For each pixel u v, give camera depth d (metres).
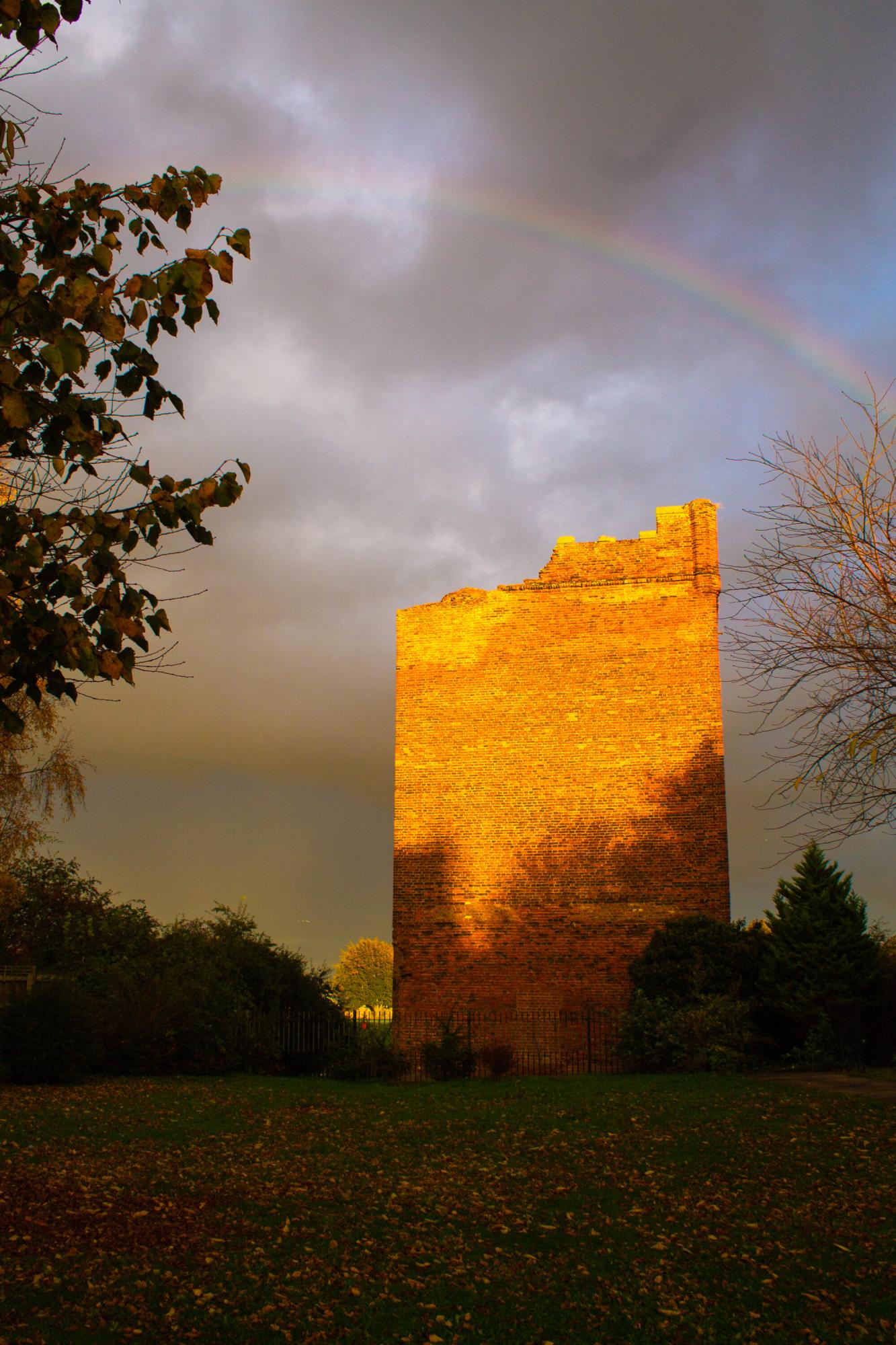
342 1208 11.20
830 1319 8.29
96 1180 12.14
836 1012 25.73
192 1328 7.91
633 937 28.25
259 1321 8.08
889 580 13.26
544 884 28.94
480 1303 8.58
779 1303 8.62
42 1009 23.25
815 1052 24.77
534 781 29.56
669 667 29.50
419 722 30.47
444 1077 25.64
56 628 6.23
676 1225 10.66
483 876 29.25
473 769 29.91
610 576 30.22
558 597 30.38
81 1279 8.77
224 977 29.56
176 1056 26.41
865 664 13.05
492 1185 12.29
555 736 29.69
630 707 29.48
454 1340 7.87
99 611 6.55
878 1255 9.68
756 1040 25.02
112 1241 9.78
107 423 6.83
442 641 30.78
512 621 30.50
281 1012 31.16
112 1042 25.45
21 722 6.30
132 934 30.72
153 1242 9.81
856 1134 14.86
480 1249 9.94
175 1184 12.12
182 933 30.98
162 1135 15.55
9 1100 19.39
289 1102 19.86
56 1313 8.05
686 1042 24.42
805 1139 14.65
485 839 29.47
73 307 6.53
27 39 6.37
